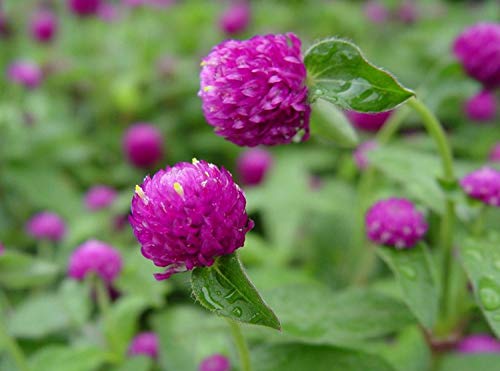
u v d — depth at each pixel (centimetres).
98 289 21
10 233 33
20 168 35
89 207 32
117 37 49
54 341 24
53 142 36
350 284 27
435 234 23
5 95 42
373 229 17
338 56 14
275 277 24
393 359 22
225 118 14
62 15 58
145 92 43
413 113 35
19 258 20
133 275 21
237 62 14
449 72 23
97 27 53
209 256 13
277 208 30
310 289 17
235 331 15
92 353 20
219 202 13
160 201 13
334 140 16
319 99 16
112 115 43
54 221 30
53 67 44
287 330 16
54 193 34
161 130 40
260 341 21
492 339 23
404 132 38
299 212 29
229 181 13
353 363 17
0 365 22
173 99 43
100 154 40
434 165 20
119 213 33
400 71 43
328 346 17
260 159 34
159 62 44
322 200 30
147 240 13
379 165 20
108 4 63
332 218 31
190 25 51
